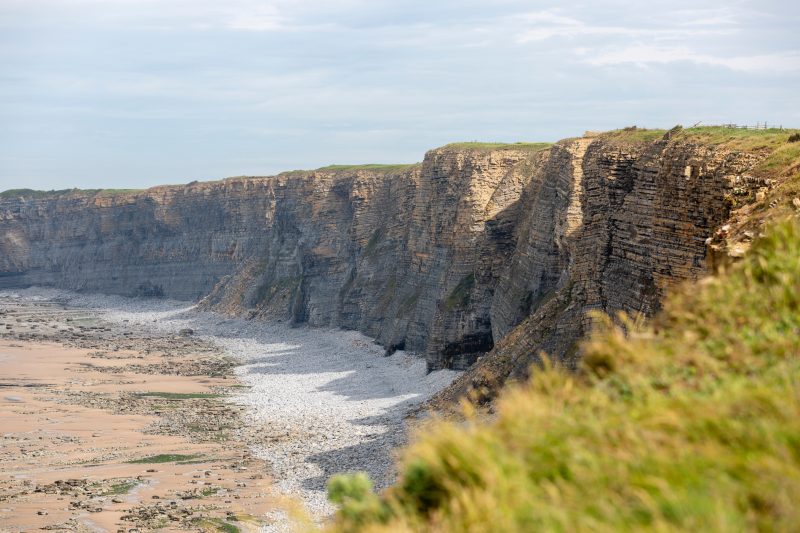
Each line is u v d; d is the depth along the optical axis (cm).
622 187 6088
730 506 980
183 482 6231
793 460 1047
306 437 7669
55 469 6762
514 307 8369
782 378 1286
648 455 1120
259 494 5834
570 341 6184
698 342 1514
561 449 1206
